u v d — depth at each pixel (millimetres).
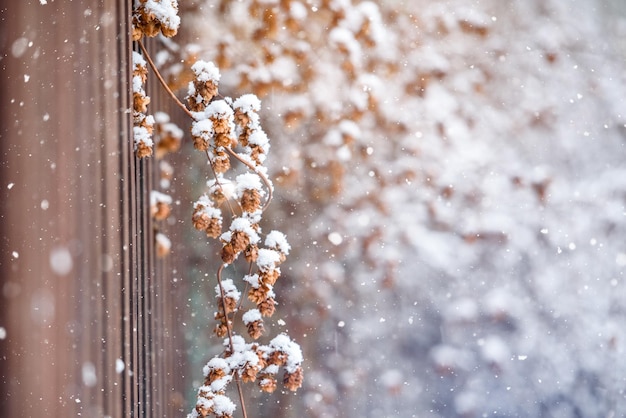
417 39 3236
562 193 3385
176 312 2695
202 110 2111
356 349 3031
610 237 3420
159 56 2764
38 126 1794
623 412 3203
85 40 1860
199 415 2123
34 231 1783
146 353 2338
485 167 3309
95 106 1867
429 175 3229
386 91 3162
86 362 1831
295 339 3002
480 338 3184
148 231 2412
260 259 2150
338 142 3059
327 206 3080
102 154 1874
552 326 3275
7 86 1766
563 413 3176
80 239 1834
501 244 3291
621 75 3465
